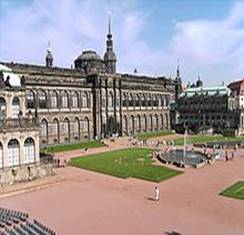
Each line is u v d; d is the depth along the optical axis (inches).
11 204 1991.9
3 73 3467.0
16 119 2564.0
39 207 1930.4
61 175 2748.5
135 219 1727.4
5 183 2439.7
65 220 1712.6
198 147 4480.8
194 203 2000.5
